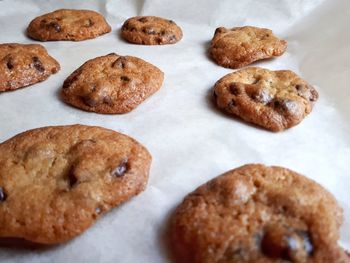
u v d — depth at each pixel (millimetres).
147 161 141
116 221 131
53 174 133
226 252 112
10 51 199
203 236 116
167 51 220
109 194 128
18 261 122
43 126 168
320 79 195
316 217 116
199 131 166
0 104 180
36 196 126
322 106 179
